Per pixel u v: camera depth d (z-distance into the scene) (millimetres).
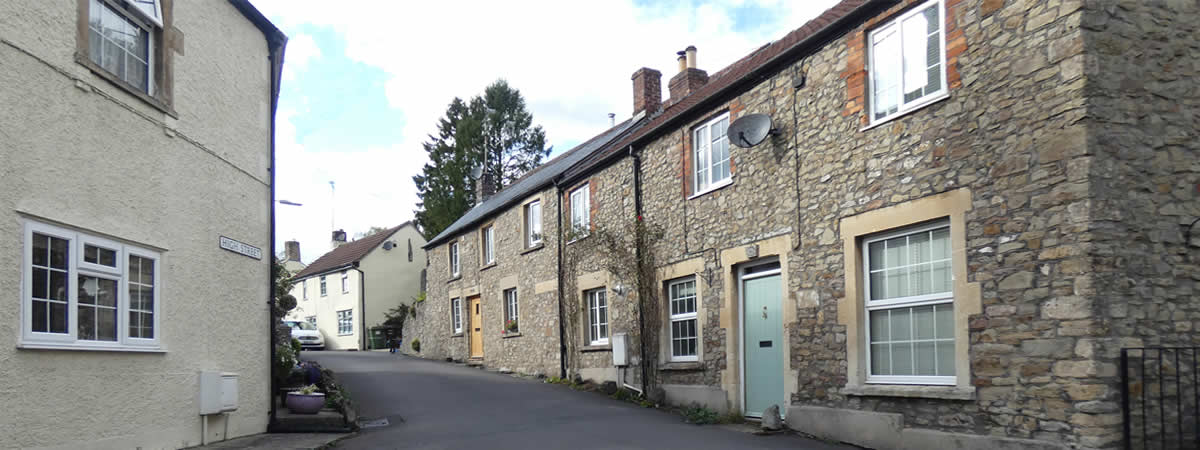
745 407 11422
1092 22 7020
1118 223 6875
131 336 7805
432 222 42062
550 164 26484
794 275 10203
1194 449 6785
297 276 45594
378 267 38688
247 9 10328
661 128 13438
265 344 10695
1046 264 7109
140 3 8125
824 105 9859
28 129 6535
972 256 7797
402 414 12562
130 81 8031
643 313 13789
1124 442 6633
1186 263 7090
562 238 17641
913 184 8500
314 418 10883
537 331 18891
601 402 13633
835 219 9562
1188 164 7219
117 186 7613
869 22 9227
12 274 6301
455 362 24422
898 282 8836
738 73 13227
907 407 8453
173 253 8531
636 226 13984
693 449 8781
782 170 10539
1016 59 7508
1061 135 7059
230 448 8719
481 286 22781
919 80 8625
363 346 37281
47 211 6688
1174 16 7352
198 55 9195
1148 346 6824
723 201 11812
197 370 8930
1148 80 7172
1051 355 7004
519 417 11797
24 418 6367
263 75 10977
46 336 6641
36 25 6664
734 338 11555
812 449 8773
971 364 7754
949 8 8211
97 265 7309
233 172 9992
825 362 9609
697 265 12406
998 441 7355
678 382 12891
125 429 7594
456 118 46625
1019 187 7391
